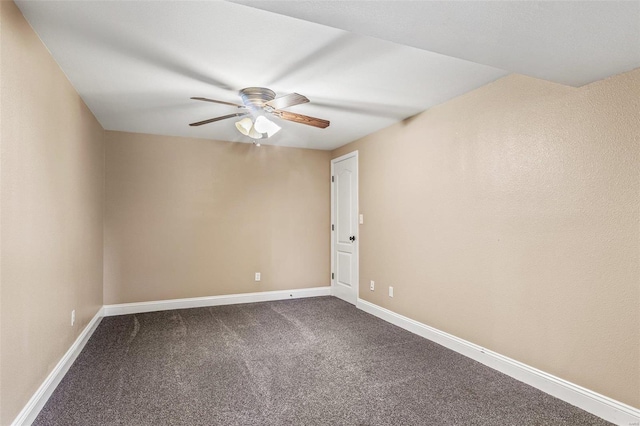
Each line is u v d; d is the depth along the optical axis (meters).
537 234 2.37
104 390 2.29
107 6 1.74
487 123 2.73
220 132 4.29
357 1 1.38
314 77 2.62
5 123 1.63
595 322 2.05
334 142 4.80
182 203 4.52
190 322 3.84
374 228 4.20
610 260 1.98
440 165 3.20
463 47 1.76
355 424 1.93
